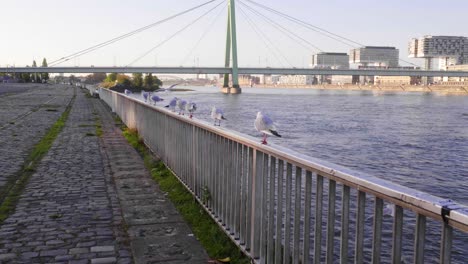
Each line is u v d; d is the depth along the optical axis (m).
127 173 8.54
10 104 35.16
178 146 7.59
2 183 7.83
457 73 109.56
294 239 3.64
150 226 5.53
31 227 5.48
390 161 22.02
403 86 195.50
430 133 33.97
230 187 5.01
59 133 15.43
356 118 45.84
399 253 2.50
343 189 2.96
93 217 5.88
